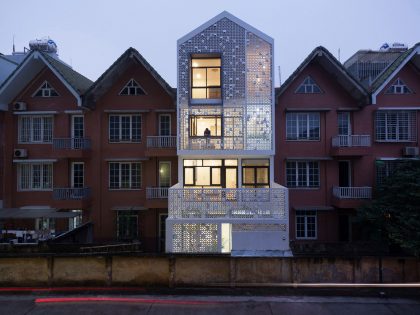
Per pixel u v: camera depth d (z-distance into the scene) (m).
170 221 15.68
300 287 11.27
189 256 11.46
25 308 10.16
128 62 19.25
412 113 19.44
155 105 19.69
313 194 19.41
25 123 20.34
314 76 19.55
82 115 20.12
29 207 19.95
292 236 19.36
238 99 17.05
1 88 19.03
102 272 11.48
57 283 11.45
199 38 17.12
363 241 17.39
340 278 11.31
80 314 9.77
